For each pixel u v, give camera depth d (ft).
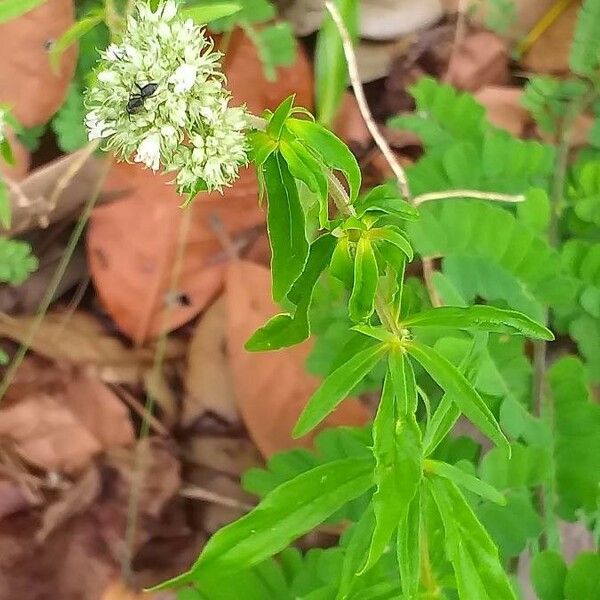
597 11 0.77
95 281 0.81
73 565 0.78
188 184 0.41
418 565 0.42
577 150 0.81
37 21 0.74
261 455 0.79
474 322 0.43
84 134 0.76
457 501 0.44
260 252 0.81
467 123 0.73
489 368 0.62
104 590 0.77
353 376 0.43
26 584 0.77
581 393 0.66
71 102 0.77
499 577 0.42
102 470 0.79
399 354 0.43
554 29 0.85
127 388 0.81
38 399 0.80
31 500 0.78
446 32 0.86
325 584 0.60
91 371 0.81
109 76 0.40
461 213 0.64
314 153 0.40
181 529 0.79
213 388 0.80
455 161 0.71
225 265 0.80
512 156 0.70
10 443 0.79
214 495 0.79
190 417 0.80
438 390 0.67
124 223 0.79
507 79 0.86
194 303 0.81
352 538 0.49
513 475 0.61
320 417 0.44
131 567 0.78
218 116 0.39
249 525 0.44
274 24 0.82
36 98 0.76
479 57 0.86
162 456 0.80
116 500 0.79
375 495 0.40
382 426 0.42
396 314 0.44
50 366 0.81
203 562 0.43
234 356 0.77
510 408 0.63
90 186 0.79
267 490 0.65
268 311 0.78
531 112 0.81
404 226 0.65
